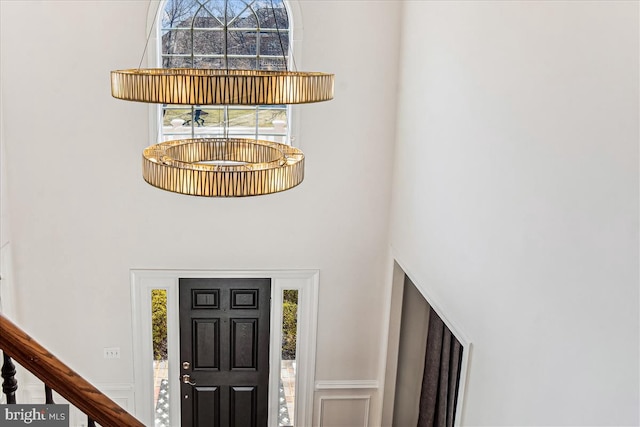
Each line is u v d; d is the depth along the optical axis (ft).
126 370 16.46
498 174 9.37
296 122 15.34
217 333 16.93
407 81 14.43
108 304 15.93
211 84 8.03
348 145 15.58
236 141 10.84
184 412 17.40
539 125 8.08
